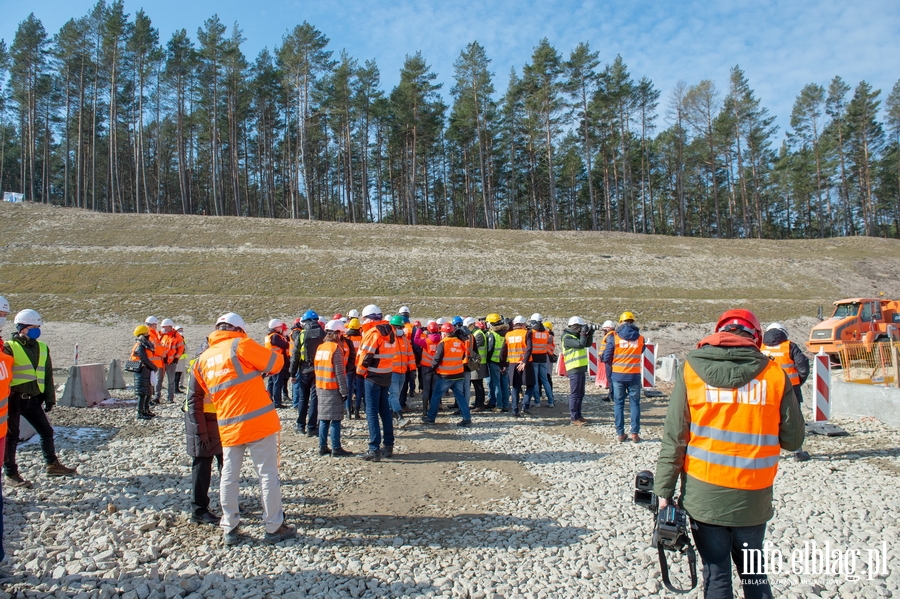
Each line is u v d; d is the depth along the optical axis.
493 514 5.48
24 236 39.91
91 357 22.38
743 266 43.91
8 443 6.14
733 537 3.06
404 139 57.50
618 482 6.52
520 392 11.96
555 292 36.53
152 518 5.24
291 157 61.47
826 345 19.80
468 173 62.75
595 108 54.97
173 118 60.38
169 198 71.50
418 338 11.70
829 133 59.47
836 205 74.81
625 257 44.94
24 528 4.98
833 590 4.05
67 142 55.03
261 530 5.02
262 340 26.25
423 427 9.95
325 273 37.47
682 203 63.34
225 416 4.72
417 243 45.59
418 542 4.79
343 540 4.83
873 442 8.38
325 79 51.72
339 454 7.80
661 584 4.05
